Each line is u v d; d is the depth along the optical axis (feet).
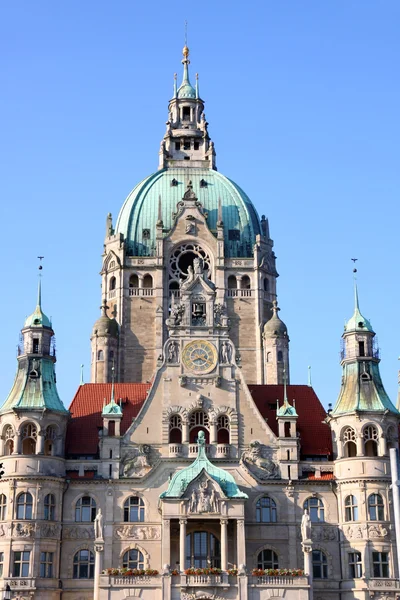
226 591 363.35
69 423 418.51
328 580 388.57
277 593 364.79
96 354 491.31
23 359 416.26
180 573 364.38
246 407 410.11
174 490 378.73
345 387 416.05
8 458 390.83
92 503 395.34
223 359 416.05
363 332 423.23
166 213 527.40
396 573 384.47
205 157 558.97
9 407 400.26
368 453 407.03
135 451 402.31
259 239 519.19
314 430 423.23
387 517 390.01
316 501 399.24
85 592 384.06
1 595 374.02
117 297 506.89
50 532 385.50
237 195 537.24
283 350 494.59
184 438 403.95
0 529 383.24
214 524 390.42
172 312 429.38
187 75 584.40
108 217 532.32
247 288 511.81
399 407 499.10
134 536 390.01
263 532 393.29
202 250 514.68
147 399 409.08
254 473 400.06
